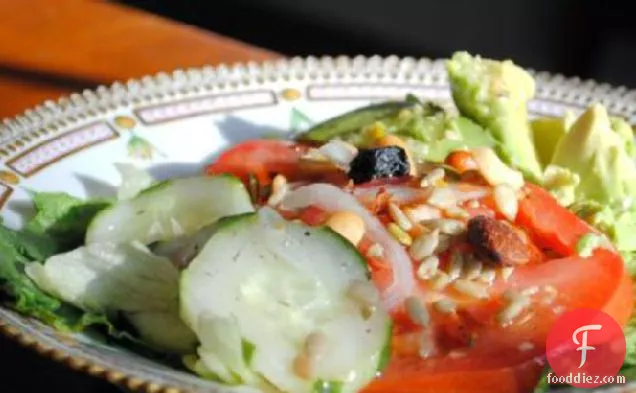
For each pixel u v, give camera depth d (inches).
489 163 15.9
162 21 20.9
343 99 18.3
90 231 14.3
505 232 14.7
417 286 14.3
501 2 31.7
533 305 14.3
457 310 14.2
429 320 14.0
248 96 17.9
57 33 20.2
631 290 15.2
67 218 14.9
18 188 15.3
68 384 14.6
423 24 32.3
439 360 13.8
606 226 16.1
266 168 16.4
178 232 14.3
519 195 15.6
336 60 18.8
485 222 14.7
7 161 15.7
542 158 17.7
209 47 20.4
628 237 16.2
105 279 13.7
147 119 17.1
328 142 16.6
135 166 16.4
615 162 16.8
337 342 13.2
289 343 13.2
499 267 14.5
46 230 14.8
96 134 16.6
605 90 18.8
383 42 32.0
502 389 13.7
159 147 16.9
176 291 13.6
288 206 15.0
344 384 13.1
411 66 18.9
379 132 16.6
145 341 13.5
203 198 14.5
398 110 17.6
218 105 17.6
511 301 14.2
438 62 19.0
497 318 14.1
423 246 14.5
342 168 15.9
